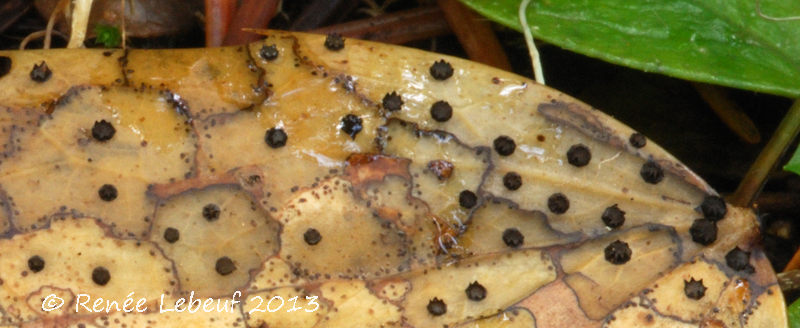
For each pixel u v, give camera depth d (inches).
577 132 3.0
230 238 3.0
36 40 3.5
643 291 3.0
